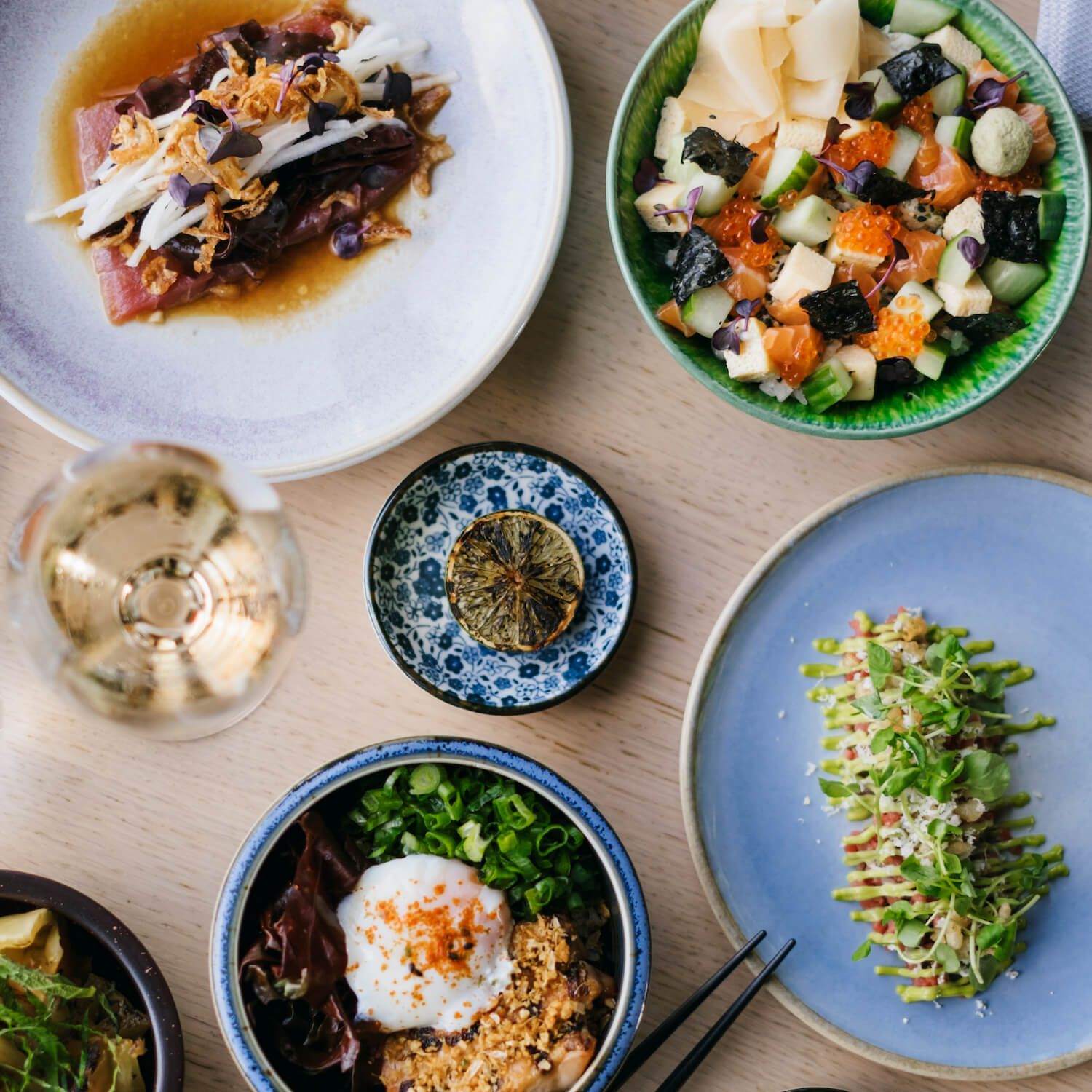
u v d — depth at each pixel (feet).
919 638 2.53
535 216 2.47
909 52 2.39
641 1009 2.36
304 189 2.48
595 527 2.53
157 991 2.31
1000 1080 2.51
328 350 2.51
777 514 2.56
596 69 2.52
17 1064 2.37
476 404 2.55
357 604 2.53
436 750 2.35
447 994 2.42
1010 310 2.44
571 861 2.48
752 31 2.36
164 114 2.46
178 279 2.48
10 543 2.24
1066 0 2.48
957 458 2.56
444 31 2.48
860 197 2.41
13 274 2.47
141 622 2.19
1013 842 2.54
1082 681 2.54
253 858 2.33
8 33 2.45
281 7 2.51
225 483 2.22
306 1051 2.41
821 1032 2.51
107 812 2.51
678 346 2.40
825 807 2.53
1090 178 2.38
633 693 2.55
